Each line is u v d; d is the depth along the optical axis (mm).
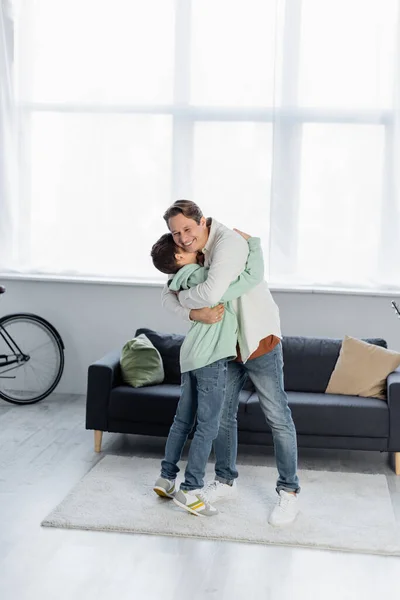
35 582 3049
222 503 3895
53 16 5898
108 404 4602
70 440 4945
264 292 3711
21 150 6000
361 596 2990
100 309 6059
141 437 5039
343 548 3406
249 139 5789
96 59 5887
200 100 5809
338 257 5766
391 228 5699
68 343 6125
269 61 5730
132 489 4051
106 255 6008
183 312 3674
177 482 4137
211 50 5773
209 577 3125
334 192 5734
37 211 6035
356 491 4094
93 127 5930
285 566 3240
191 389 3830
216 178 5836
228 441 3896
